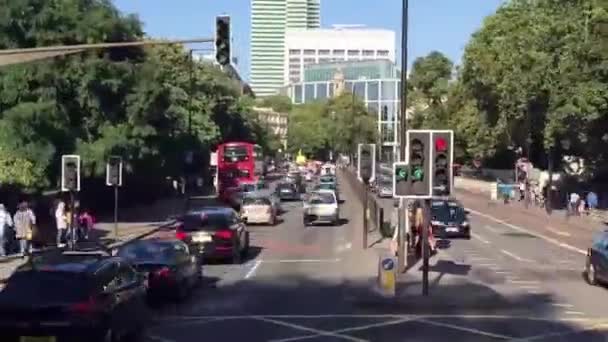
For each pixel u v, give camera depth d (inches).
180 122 2925.7
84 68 1845.5
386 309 878.4
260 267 1262.3
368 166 1471.5
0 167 1615.4
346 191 3858.3
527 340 711.7
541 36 2637.8
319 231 1924.2
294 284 1075.9
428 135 903.1
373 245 1547.7
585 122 2417.6
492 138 3597.4
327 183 3041.3
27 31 1772.9
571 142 2642.7
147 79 2010.3
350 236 1759.4
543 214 2728.8
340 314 852.0
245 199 2114.9
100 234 1729.8
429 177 903.7
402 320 816.9
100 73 1892.2
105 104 1943.9
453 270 1216.2
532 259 1421.0
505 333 746.2
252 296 977.5
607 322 808.9
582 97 2309.3
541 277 1174.3
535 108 2834.6
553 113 2500.0
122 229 1861.5
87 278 617.6
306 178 4726.9
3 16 1750.7
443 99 5157.5
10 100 1726.1
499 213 2773.1
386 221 1897.1
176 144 2508.6
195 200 2620.6
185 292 942.4
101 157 1859.0
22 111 1683.1
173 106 2768.2
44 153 1705.2
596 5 2336.4
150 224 2015.3
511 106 2970.0
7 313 594.9
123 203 2458.2
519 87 2738.7
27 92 1743.4
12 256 1267.2
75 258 655.1
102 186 2213.3
